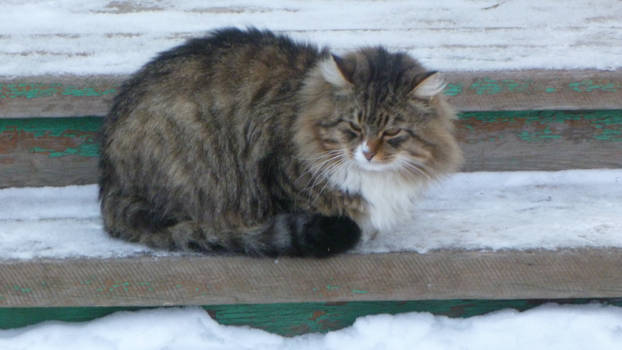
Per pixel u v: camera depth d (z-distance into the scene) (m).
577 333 1.75
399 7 2.23
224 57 1.81
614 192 1.94
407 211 1.82
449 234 1.79
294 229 1.73
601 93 1.91
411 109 1.75
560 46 2.00
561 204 1.90
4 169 1.94
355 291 1.75
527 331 1.76
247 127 1.78
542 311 1.77
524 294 1.75
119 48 2.00
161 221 1.79
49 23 2.12
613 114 1.96
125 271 1.73
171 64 1.80
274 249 1.73
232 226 1.78
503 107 1.92
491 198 1.93
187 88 1.78
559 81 1.91
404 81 1.76
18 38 2.04
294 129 1.77
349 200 1.77
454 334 1.76
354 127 1.75
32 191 1.95
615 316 1.77
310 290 1.75
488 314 1.79
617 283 1.75
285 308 1.78
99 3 2.24
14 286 1.73
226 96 1.78
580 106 1.92
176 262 1.74
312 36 2.05
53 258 1.73
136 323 1.76
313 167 1.76
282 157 1.77
